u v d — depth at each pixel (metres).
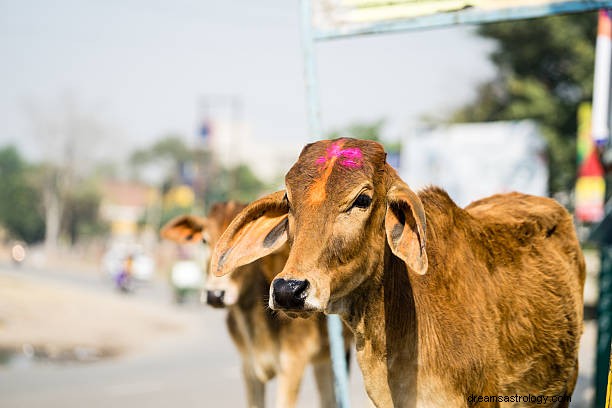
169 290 38.47
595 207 12.91
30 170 88.06
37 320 21.02
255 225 4.43
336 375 6.32
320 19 6.39
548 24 26.19
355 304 4.32
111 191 111.31
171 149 109.50
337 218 3.96
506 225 5.11
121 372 14.68
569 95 27.48
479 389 4.47
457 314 4.46
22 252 50.81
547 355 4.98
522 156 18.83
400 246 3.99
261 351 7.76
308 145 4.27
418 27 6.09
